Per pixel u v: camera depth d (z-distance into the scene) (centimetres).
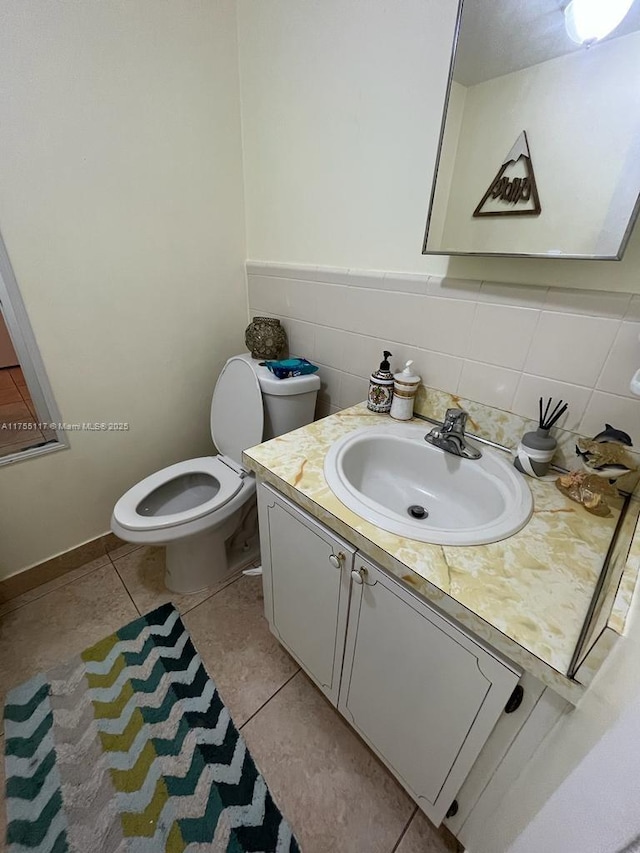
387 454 105
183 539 125
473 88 78
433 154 92
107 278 127
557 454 90
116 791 93
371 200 108
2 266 107
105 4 101
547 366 87
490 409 99
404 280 106
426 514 97
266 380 130
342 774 99
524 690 56
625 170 66
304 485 82
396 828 91
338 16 98
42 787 94
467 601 57
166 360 152
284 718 110
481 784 69
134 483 162
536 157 75
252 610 143
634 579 44
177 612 140
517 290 86
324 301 131
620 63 63
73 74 102
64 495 144
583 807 33
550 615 55
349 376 133
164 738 104
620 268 73
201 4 116
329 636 95
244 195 149
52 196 109
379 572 71
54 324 121
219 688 117
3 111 96
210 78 126
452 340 101
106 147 114
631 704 29
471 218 87
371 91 98
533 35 69
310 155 119
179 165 129
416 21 85
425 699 73
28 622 135
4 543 136
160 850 85
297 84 115
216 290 155
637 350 74
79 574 154
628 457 76
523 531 71
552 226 76
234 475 144
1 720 106
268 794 95
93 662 122
